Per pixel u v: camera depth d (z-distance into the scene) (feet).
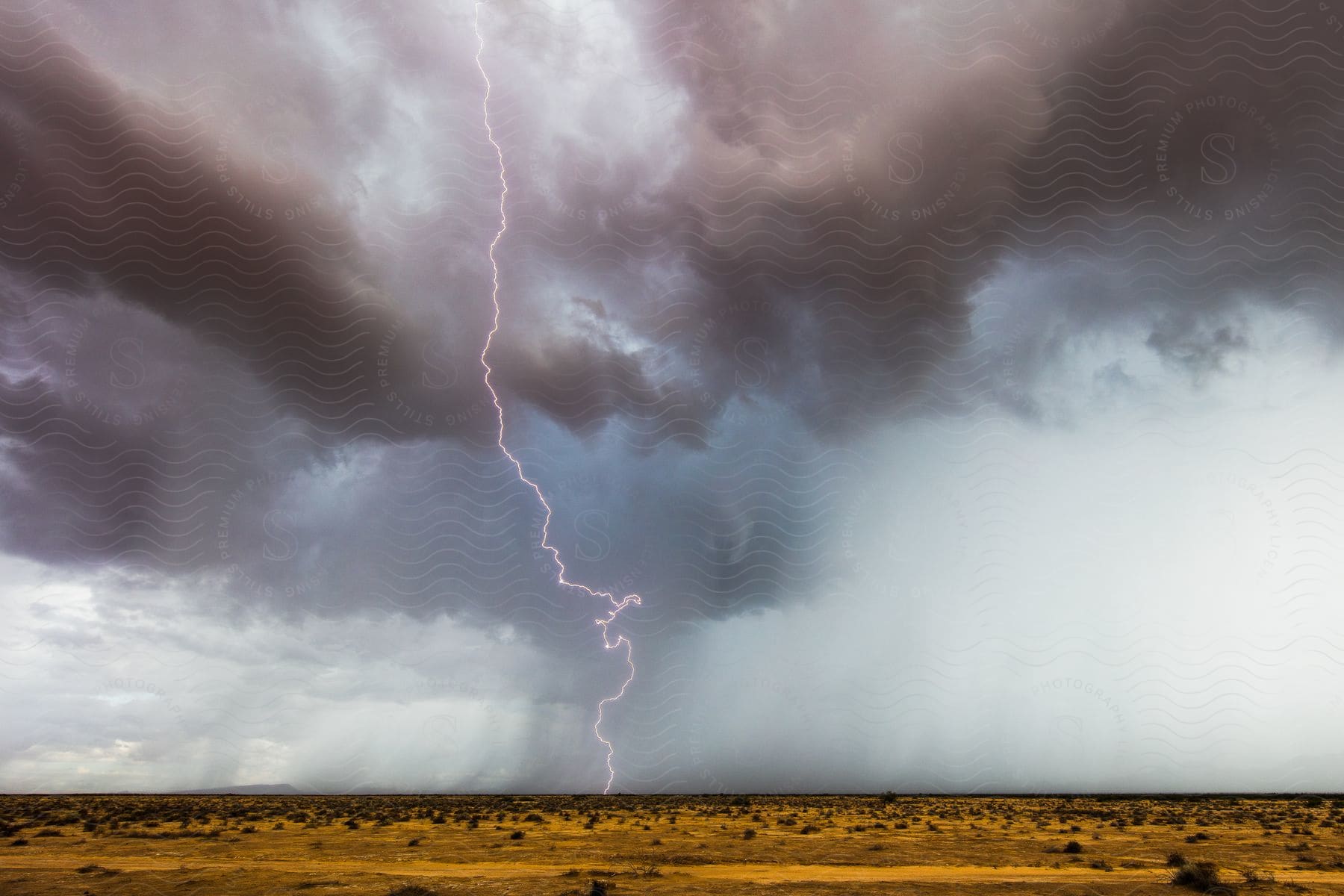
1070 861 69.21
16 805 162.71
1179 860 63.82
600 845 82.58
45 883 58.08
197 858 72.95
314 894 53.11
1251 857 70.33
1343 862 66.64
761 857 72.18
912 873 62.75
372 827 106.52
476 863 68.49
